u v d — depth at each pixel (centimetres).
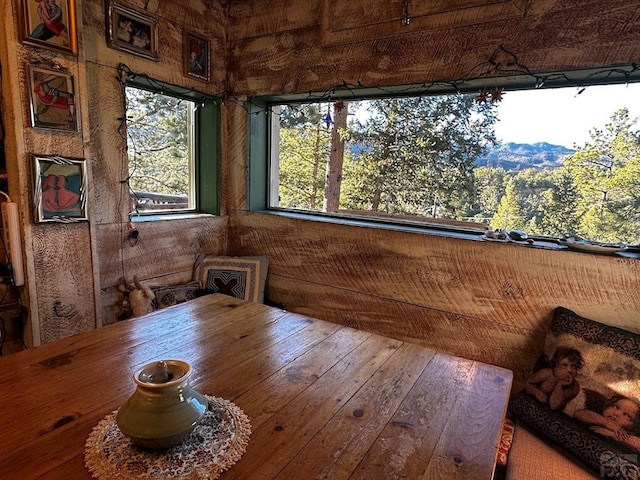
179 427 70
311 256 227
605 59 142
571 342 138
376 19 189
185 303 160
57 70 156
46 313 163
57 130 159
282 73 224
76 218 169
